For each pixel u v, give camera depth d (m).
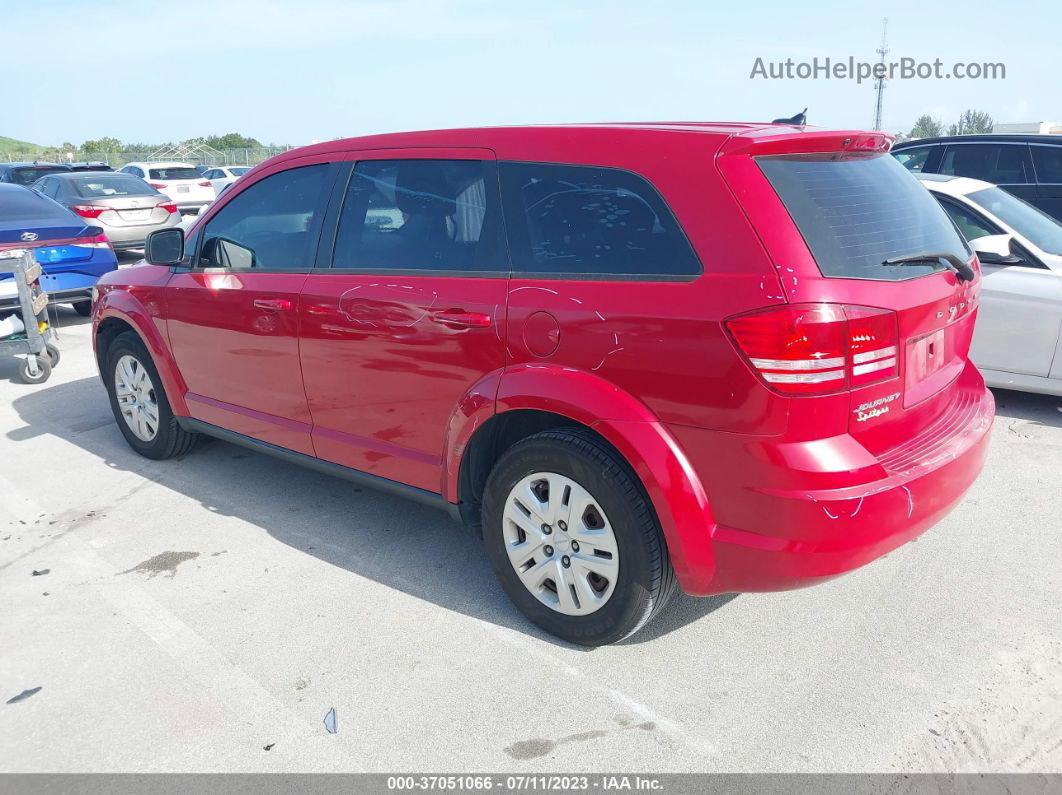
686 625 3.23
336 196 3.71
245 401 4.21
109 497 4.55
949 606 3.32
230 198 4.24
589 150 2.91
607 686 2.86
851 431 2.54
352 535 4.04
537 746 2.58
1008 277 5.34
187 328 4.40
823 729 2.63
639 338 2.65
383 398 3.48
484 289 3.06
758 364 2.44
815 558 2.53
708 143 2.67
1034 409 5.64
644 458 2.66
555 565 3.03
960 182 5.93
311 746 2.60
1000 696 2.77
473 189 3.20
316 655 3.06
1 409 6.27
